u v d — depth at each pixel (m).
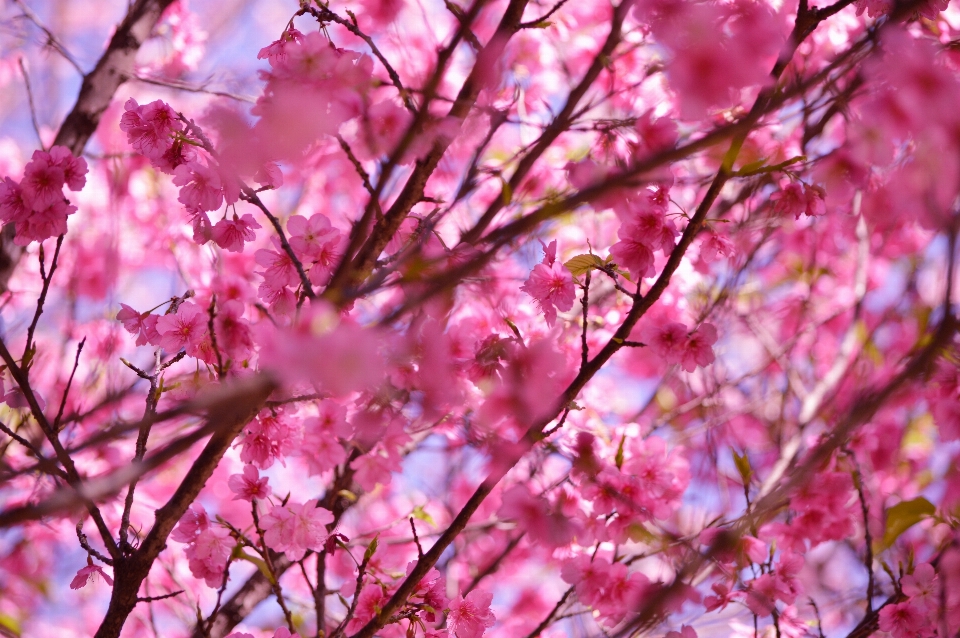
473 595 1.89
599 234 2.18
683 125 1.95
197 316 1.85
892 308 2.19
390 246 1.90
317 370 1.67
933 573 1.92
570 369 2.08
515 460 1.87
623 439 1.98
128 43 2.11
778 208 1.91
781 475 2.08
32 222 1.84
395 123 1.78
